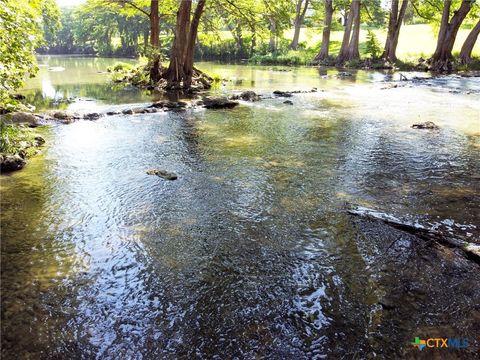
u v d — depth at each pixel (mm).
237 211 7242
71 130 13266
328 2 51438
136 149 11109
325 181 8766
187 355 4039
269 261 5645
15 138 10797
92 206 7430
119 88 25453
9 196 7824
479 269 5449
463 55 40188
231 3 24172
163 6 32469
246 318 4543
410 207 7469
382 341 4203
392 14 44531
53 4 29953
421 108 18078
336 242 6148
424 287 5070
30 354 4039
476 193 8172
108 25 77375
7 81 11031
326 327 4402
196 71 28922
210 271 5426
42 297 4871
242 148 11289
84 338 4254
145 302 4816
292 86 26672
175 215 7086
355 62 45938
